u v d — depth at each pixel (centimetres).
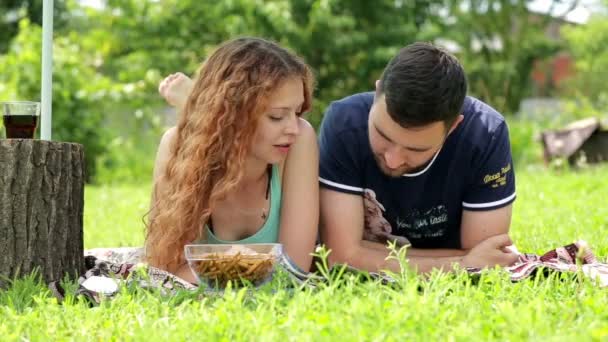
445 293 305
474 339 248
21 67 1400
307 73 359
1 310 313
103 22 1916
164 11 1889
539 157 1548
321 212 386
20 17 2389
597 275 324
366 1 1955
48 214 368
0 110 1343
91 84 1511
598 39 2816
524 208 741
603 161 1295
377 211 390
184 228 360
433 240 408
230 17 1848
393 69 328
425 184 380
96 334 280
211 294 320
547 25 3061
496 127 380
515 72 2572
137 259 432
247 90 345
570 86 2909
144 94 1656
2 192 362
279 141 349
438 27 2141
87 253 445
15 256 362
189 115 366
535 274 350
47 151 367
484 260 368
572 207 724
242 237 380
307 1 1870
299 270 338
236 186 360
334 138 380
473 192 386
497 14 2805
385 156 345
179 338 262
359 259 377
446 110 323
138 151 1620
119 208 870
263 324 266
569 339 239
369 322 260
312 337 251
